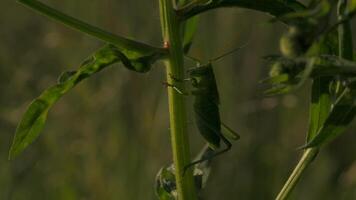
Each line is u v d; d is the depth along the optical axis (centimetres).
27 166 1055
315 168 1055
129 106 1080
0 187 1034
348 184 1027
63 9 1192
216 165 1056
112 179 1032
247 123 1094
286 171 1066
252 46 1123
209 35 1135
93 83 1102
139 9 1159
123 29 1157
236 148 1076
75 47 1158
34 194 1034
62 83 514
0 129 1078
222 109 1107
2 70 1140
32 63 1152
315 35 394
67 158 1049
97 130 1063
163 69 1082
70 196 1027
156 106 1072
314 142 476
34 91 1125
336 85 512
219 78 1119
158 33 1151
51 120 1087
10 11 1198
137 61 497
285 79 417
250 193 1050
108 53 500
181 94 505
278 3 513
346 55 492
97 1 1171
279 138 1086
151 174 1027
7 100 1108
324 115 518
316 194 1031
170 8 500
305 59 399
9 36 1170
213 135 539
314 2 399
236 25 1134
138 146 1048
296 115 1093
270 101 1089
